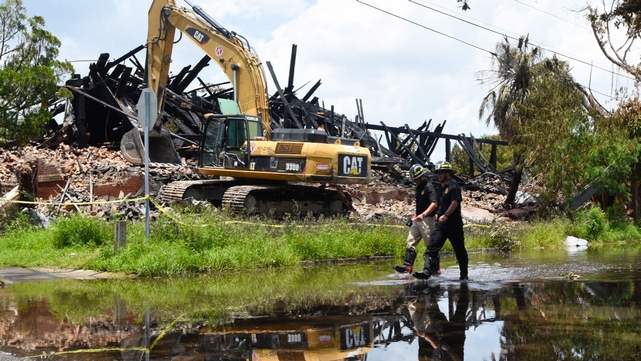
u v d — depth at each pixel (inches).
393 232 680.4
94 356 223.9
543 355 216.4
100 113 1280.8
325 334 257.4
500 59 1578.5
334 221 670.5
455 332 258.1
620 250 738.2
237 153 828.6
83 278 454.9
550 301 332.5
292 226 623.2
